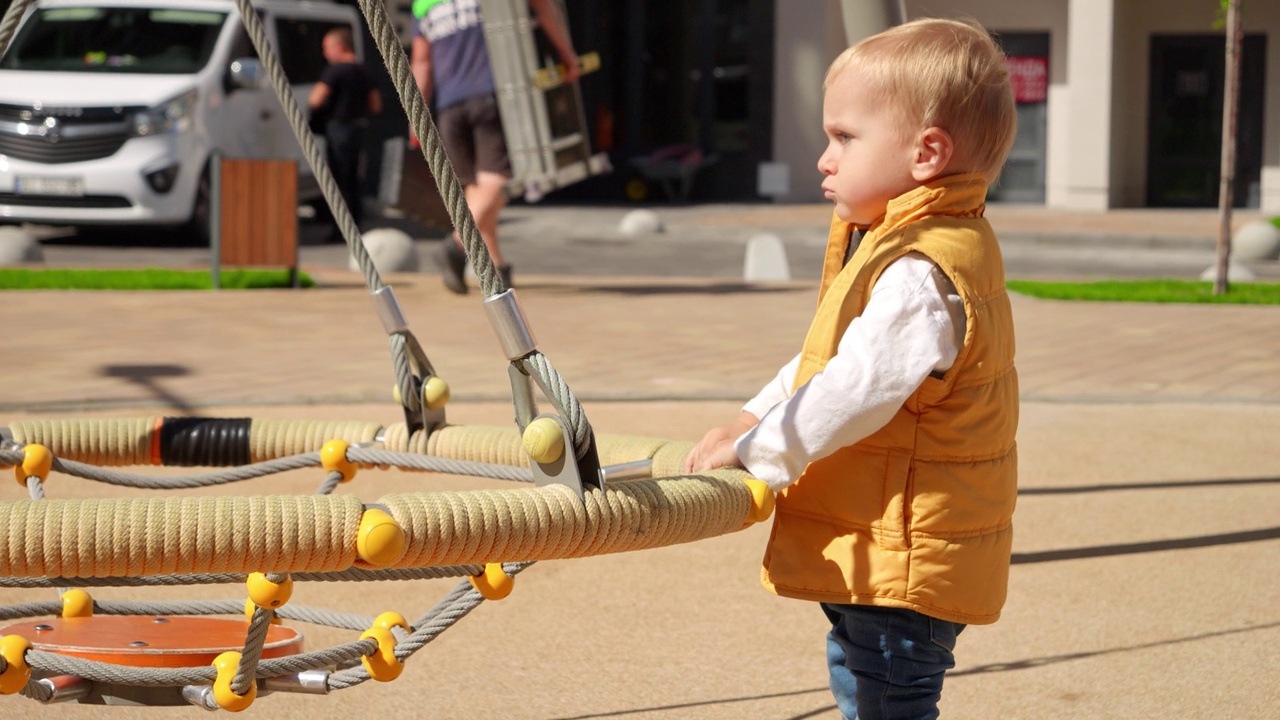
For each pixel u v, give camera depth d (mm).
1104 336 10195
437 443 2969
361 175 18531
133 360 8477
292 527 1790
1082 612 4250
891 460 2359
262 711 3420
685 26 28859
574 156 12023
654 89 29250
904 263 2352
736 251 18750
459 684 3629
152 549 1748
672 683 3648
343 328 10094
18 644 2254
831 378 2287
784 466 2307
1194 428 6957
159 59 16188
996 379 2395
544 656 3855
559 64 11922
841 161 2488
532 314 11023
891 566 2344
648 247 19141
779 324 10617
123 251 16016
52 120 15164
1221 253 13062
